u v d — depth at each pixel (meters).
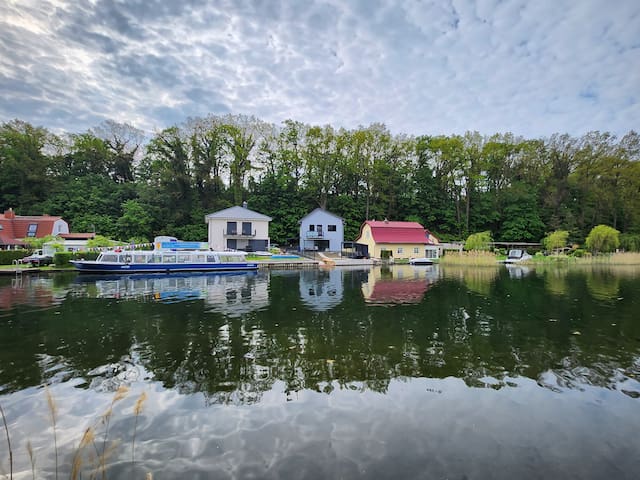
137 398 5.46
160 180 45.69
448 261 35.09
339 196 51.50
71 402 5.33
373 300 14.19
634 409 5.20
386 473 3.73
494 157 54.59
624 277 22.66
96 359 7.16
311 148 52.28
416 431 4.56
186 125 48.62
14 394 5.60
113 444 4.24
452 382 6.10
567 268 29.62
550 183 52.53
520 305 13.13
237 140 49.56
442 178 52.81
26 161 44.59
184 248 32.47
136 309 12.20
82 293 15.84
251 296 15.16
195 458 3.98
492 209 52.34
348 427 4.64
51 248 28.50
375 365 6.86
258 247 40.28
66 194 45.47
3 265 25.11
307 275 24.50
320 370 6.60
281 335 8.89
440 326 9.87
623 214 49.72
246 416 4.92
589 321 10.51
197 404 5.27
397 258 38.06
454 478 3.67
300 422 4.77
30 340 8.46
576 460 4.02
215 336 8.80
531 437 4.46
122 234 42.41
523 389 5.85
